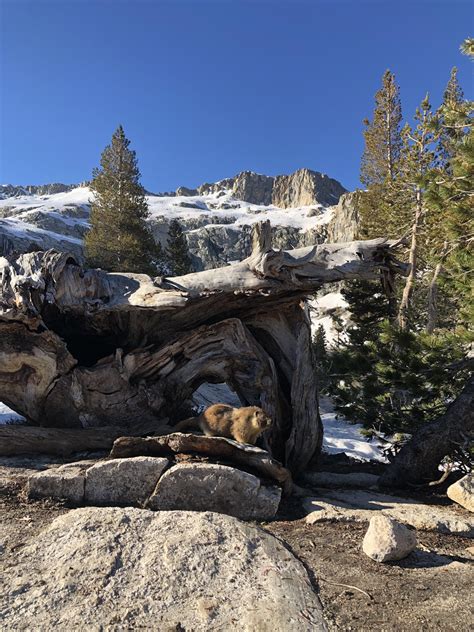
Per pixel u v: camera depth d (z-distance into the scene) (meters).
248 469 5.68
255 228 6.82
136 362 6.89
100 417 6.93
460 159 7.82
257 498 5.23
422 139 22.16
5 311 6.15
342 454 9.01
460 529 5.20
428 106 22.11
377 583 3.85
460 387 8.17
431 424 7.00
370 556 4.30
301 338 7.38
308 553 4.36
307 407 7.20
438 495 6.60
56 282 6.47
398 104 31.78
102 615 3.19
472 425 6.68
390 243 6.96
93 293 6.63
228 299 7.11
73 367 6.77
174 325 7.29
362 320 23.06
